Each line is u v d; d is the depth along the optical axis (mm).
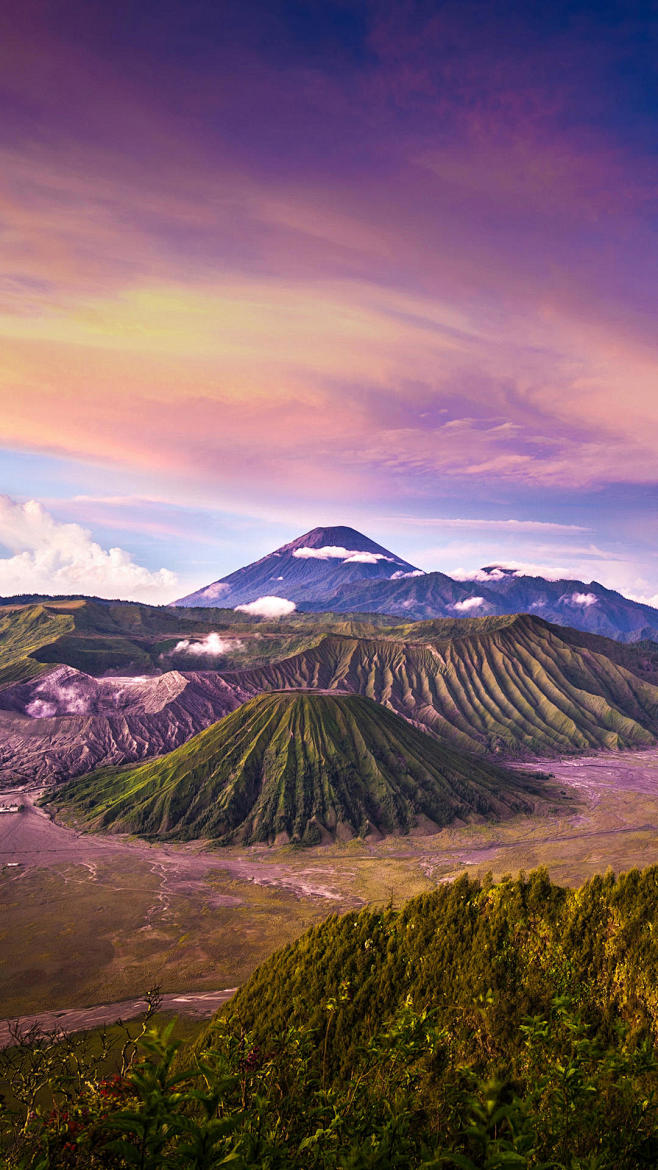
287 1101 6352
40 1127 5277
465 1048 17047
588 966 23594
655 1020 18828
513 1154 4305
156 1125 4094
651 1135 5996
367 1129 5477
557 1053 7258
